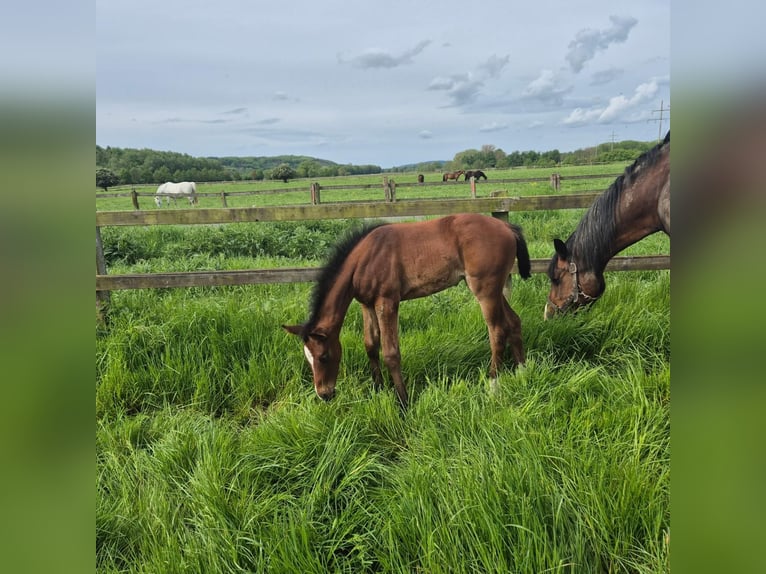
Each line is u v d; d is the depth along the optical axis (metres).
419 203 4.32
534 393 2.93
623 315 3.79
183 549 2.13
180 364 3.62
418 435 2.79
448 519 2.02
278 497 2.35
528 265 3.53
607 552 1.91
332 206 4.32
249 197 21.11
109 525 2.26
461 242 3.27
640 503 2.00
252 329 3.95
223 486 2.42
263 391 3.52
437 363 3.61
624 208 3.35
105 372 3.58
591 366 3.46
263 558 2.06
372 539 2.16
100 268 4.25
